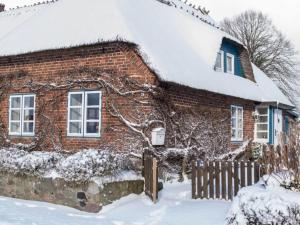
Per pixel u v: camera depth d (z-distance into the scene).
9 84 16.69
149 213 10.04
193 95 15.98
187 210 10.10
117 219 9.55
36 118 15.90
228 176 11.20
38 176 11.45
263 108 23.17
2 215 9.31
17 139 16.36
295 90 50.41
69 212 10.23
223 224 8.61
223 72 19.98
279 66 50.62
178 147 14.94
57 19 16.69
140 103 13.95
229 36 20.12
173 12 19.77
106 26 14.59
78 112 15.02
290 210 7.82
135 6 16.95
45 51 15.52
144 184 11.68
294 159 8.89
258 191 8.42
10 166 12.06
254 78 22.95
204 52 18.55
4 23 20.53
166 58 14.83
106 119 14.36
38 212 9.93
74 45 14.66
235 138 19.47
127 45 14.15
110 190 10.62
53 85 15.51
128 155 13.77
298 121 9.21
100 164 10.66
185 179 14.45
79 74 15.00
